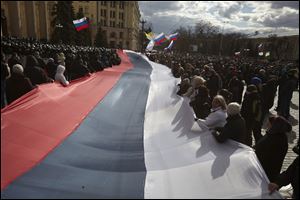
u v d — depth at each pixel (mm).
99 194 2516
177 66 11219
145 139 4066
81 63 8102
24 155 2887
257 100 5438
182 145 3719
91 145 3625
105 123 4570
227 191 2621
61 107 4371
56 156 3086
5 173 2570
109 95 6371
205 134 3930
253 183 2707
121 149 3670
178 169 3049
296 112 10289
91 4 82750
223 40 66750
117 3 89250
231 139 3568
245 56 42906
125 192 2605
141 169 3057
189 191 2648
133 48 99688
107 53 16125
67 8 40938
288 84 8516
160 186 2732
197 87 5887
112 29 89812
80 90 5852
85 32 51344
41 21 52844
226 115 4258
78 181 2691
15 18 42594
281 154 3312
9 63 7012
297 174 2953
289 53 54625
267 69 14742
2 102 4844
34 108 3811
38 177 2629
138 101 6367
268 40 57500
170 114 5328
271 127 3406
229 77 10133
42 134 3391
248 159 3027
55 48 13953
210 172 2918
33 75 5344
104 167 3064
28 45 12328
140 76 10078
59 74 5688
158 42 20734
